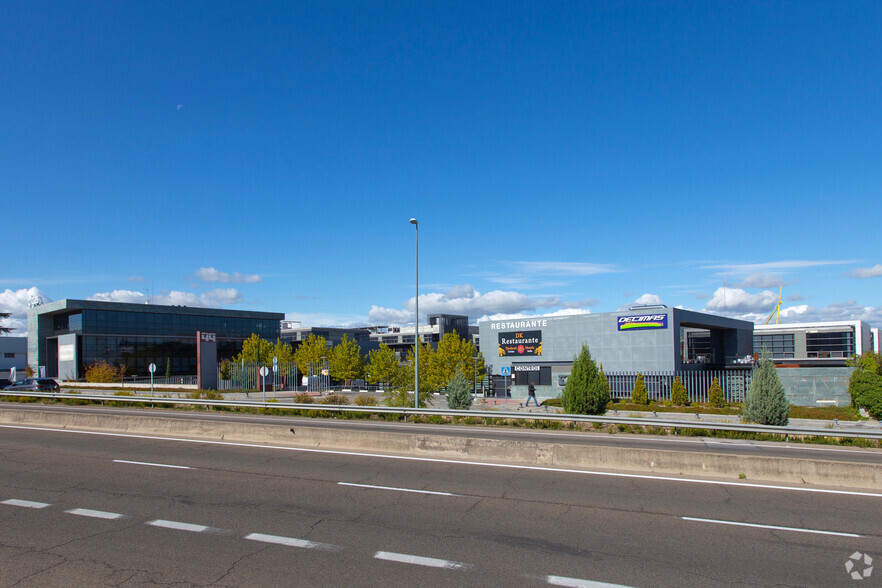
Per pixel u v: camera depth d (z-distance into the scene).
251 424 17.33
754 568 6.69
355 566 6.66
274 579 6.24
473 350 53.59
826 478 11.20
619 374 45.41
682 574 6.48
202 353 51.16
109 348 73.56
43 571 6.46
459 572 6.49
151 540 7.58
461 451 14.12
